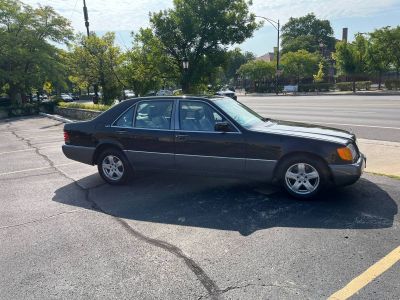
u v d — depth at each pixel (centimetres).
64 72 3281
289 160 530
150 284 337
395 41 3766
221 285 330
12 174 793
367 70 4319
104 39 2061
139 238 435
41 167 852
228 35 1617
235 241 415
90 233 456
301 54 5962
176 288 329
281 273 345
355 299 302
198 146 575
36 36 3139
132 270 363
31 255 404
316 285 323
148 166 623
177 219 488
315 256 372
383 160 736
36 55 3042
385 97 2800
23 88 3269
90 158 669
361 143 915
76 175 755
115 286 337
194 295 318
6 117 2781
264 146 535
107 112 662
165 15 1628
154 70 1762
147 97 632
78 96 7375
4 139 1446
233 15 1603
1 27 3031
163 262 376
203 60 1667
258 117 635
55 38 3238
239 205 527
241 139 547
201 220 480
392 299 300
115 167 654
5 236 458
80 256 396
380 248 383
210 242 416
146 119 624
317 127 590
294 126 590
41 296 327
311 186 526
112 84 2080
